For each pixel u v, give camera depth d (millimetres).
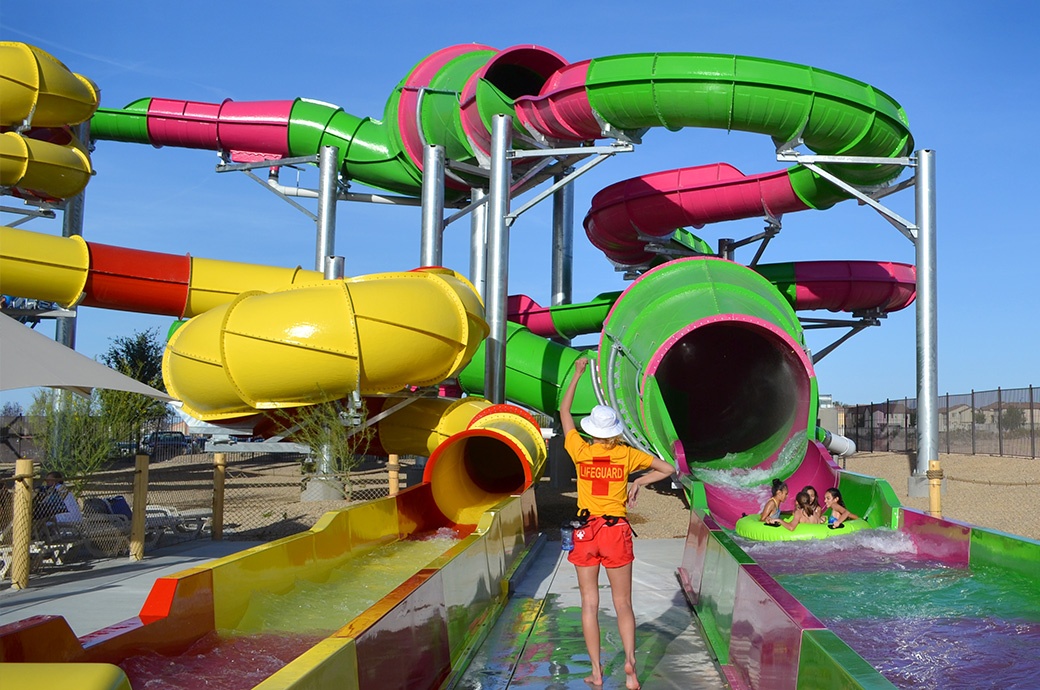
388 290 14297
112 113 26078
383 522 11086
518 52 21047
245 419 14891
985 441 29406
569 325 26906
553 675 6070
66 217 25031
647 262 27547
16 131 19531
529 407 22766
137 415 16703
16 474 9867
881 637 6352
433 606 5645
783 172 21969
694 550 9086
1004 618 6844
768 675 4781
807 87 17656
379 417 16094
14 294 16703
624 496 6027
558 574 10695
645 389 14891
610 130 18562
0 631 4391
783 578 8586
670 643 7109
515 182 21844
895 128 19047
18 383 6793
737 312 15969
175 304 17906
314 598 7883
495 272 18703
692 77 17562
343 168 26000
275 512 16906
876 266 25375
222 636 6180
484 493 15977
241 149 26625
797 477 14562
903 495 19062
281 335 13656
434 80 23781
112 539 12141
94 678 2557
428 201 20922
